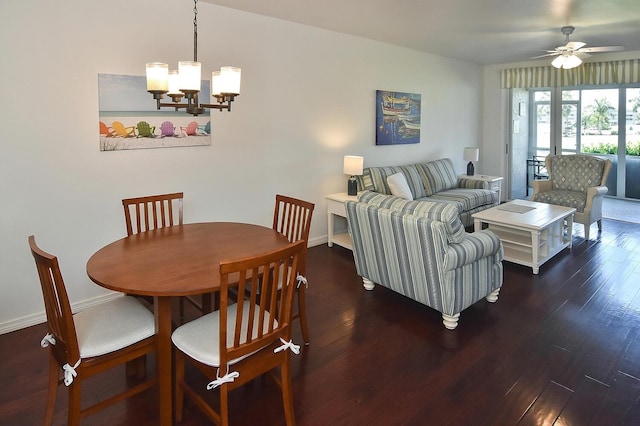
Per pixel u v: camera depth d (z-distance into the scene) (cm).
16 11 265
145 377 234
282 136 425
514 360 249
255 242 240
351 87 486
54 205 294
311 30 435
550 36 475
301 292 260
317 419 200
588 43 507
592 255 443
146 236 253
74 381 172
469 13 380
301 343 267
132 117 321
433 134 617
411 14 385
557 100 680
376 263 326
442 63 613
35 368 241
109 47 305
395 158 561
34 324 294
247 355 177
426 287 291
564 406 208
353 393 219
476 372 237
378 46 510
